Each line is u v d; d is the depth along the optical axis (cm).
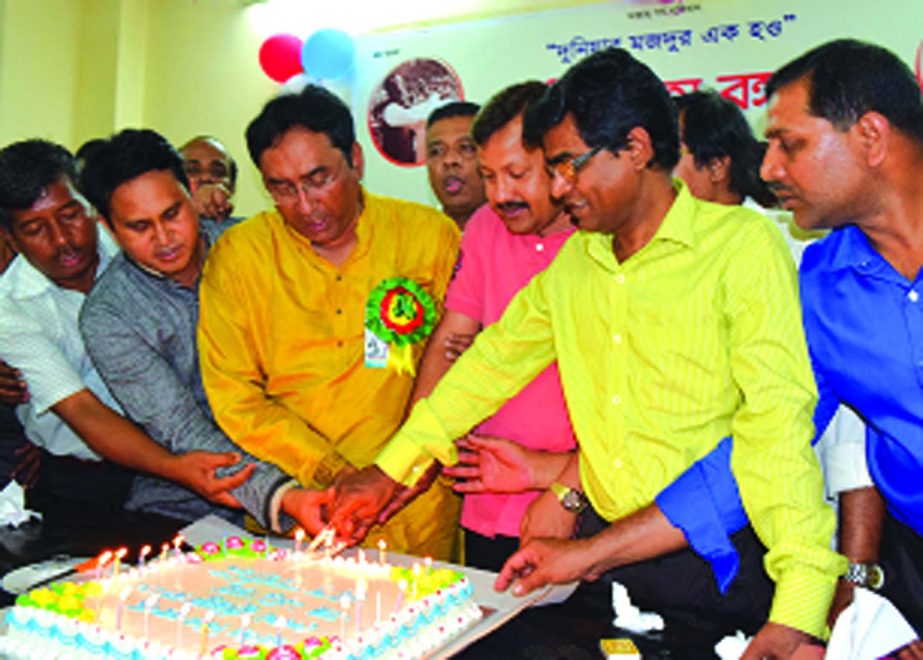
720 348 155
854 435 183
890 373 155
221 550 192
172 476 209
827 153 141
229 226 246
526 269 210
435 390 190
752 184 223
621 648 144
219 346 212
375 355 215
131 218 203
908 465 160
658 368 160
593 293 167
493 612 162
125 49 519
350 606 163
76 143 530
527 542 171
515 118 191
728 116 221
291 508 198
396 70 461
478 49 443
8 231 241
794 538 134
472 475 203
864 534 175
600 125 144
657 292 158
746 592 171
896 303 153
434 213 231
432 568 185
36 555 191
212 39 511
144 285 221
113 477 254
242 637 147
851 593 171
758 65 384
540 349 185
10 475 256
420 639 153
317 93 201
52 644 150
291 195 199
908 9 358
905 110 139
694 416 160
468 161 306
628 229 158
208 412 234
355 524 189
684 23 396
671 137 150
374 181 469
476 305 220
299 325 215
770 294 147
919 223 147
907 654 143
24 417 266
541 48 429
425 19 454
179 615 155
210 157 373
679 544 157
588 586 178
